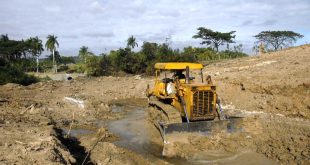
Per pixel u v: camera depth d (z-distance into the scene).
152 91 13.70
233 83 18.31
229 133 10.36
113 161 9.10
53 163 7.16
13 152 7.76
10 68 35.56
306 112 13.64
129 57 43.59
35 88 26.41
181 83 11.23
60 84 29.41
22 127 10.70
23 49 79.25
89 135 12.04
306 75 16.97
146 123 14.17
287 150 9.55
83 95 21.77
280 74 18.19
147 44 43.59
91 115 15.86
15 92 23.47
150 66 37.75
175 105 11.48
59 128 12.70
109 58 44.50
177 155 9.61
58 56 90.19
